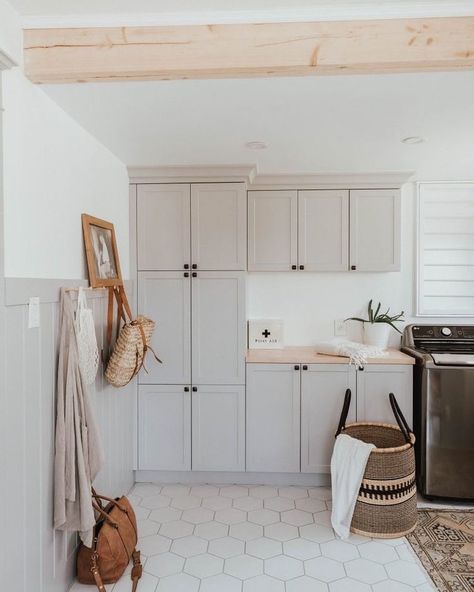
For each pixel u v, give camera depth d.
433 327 3.37
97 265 2.36
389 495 2.40
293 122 2.19
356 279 3.52
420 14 1.48
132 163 2.93
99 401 2.44
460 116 2.12
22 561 1.62
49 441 1.81
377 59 1.49
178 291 3.06
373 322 3.40
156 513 2.69
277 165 2.98
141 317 2.58
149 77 1.59
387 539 2.39
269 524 2.56
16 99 1.59
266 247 3.26
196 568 2.16
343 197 3.22
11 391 1.54
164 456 3.09
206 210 3.03
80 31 1.57
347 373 3.00
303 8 1.48
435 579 2.07
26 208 1.68
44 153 1.83
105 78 1.61
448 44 1.48
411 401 2.96
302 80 1.73
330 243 3.24
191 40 1.53
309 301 3.55
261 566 2.18
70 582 2.04
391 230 3.20
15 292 1.55
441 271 3.50
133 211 3.05
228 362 3.04
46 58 1.58
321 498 2.88
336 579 2.07
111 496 2.63
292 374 3.02
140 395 3.08
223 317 3.04
